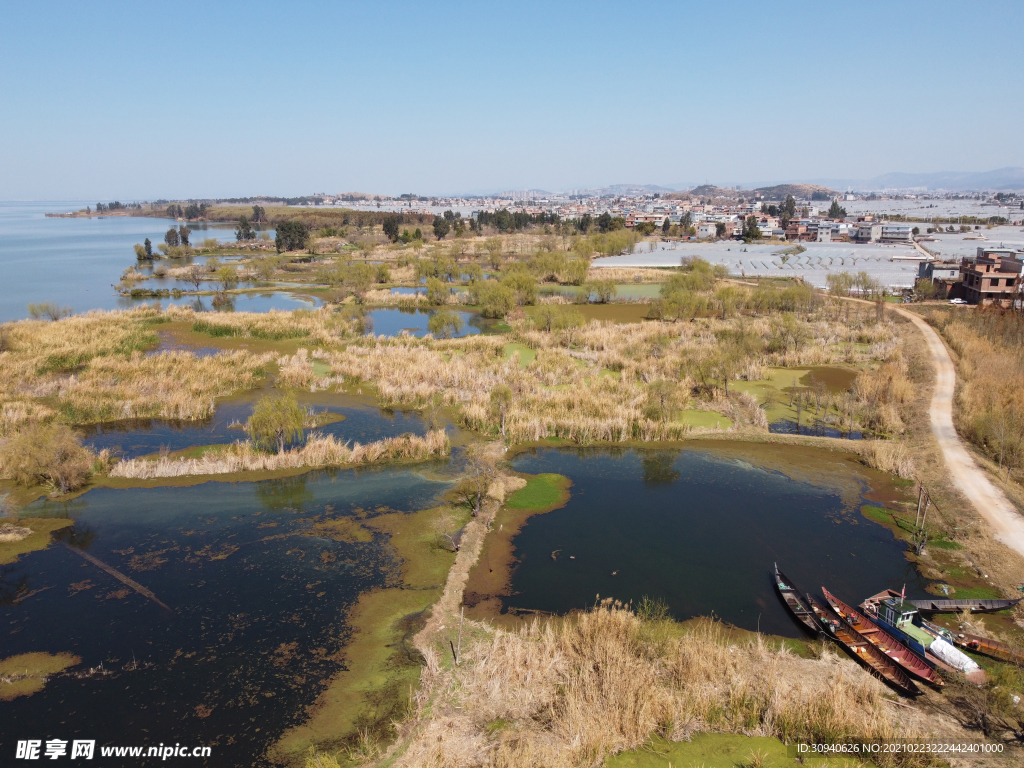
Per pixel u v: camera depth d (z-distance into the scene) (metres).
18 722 21.44
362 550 32.56
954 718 21.52
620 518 36.84
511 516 36.84
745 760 19.77
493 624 26.91
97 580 29.94
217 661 24.45
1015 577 29.70
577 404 52.84
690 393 58.38
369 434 48.78
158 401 53.09
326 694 22.73
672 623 27.06
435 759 19.30
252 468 41.84
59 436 40.88
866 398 56.25
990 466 41.50
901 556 32.72
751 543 34.16
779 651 25.33
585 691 22.25
